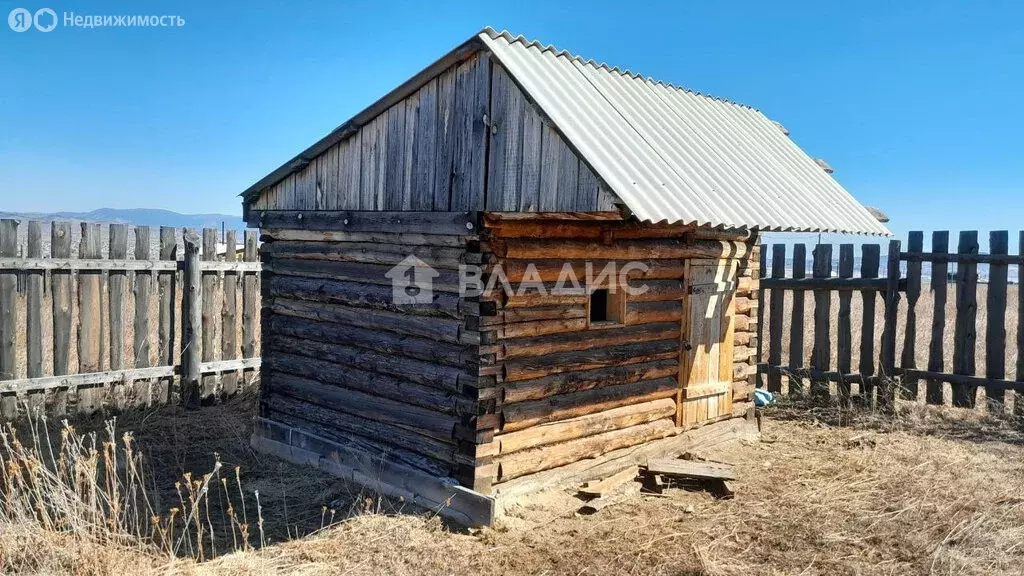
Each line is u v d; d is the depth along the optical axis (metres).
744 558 6.21
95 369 10.37
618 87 8.39
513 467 7.06
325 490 7.71
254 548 6.33
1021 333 10.20
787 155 9.91
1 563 5.29
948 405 10.96
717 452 9.20
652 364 8.45
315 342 8.56
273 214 8.97
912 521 6.98
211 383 11.27
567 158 6.15
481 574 5.83
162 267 10.73
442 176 7.13
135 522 6.55
